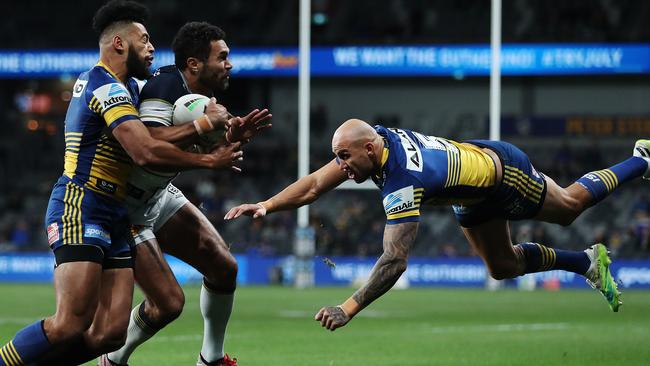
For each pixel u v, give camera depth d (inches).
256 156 3499.0
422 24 3503.9
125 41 665.0
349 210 3134.8
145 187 695.1
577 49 2972.4
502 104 3540.8
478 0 3550.7
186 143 644.7
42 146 3732.8
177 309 740.7
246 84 3629.4
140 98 681.0
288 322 1455.5
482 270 2691.9
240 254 2810.0
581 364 919.0
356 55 3036.4
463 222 780.6
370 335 1244.5
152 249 735.1
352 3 3585.1
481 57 2974.9
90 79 655.8
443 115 3563.0
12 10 3676.2
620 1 3467.0
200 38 691.4
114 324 663.1
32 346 639.8
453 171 707.4
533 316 1589.6
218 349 810.8
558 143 3449.8
